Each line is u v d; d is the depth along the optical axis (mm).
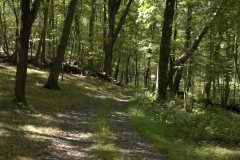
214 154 8156
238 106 23516
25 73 12578
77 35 26953
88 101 17719
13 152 6969
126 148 8320
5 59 25766
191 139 10234
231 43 17141
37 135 8875
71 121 11633
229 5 10133
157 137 9391
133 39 35438
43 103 14109
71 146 8188
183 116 13125
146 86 35719
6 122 9695
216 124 12383
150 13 23875
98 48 37000
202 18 14781
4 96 13570
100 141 8852
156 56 24188
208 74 17141
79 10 20469
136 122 11578
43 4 18625
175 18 19172
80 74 29422
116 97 19922
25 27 12125
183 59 16141
